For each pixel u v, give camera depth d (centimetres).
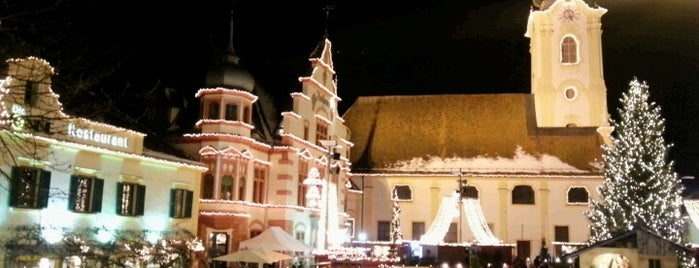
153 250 3325
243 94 4681
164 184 4028
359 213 7012
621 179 5478
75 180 3416
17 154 3103
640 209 5328
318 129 5675
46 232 3175
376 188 7062
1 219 3031
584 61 7544
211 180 4528
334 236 5588
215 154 4541
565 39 7631
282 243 3650
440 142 7319
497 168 6950
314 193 5156
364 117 7725
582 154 6950
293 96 5241
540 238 6688
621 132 5684
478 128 7381
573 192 6750
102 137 3578
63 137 3300
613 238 3547
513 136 7250
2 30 2053
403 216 6931
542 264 4694
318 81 5625
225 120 4622
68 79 2859
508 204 6806
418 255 5778
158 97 4916
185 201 4175
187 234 4028
